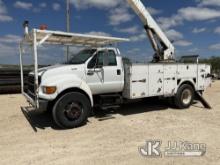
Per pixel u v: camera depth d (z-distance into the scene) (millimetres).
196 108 8664
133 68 7137
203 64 9117
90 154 4410
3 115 7520
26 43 7184
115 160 4137
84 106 6297
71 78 6188
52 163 4031
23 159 4199
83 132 5766
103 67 6852
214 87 16031
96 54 6781
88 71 6582
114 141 5098
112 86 7070
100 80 6809
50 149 4668
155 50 9641
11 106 8922
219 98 11102
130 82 7121
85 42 7832
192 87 8836
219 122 6602
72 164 3988
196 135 5449
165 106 9008
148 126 6215
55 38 7012
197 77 8922
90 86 6652
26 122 6719
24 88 7984
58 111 5953
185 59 9430
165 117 7203
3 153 4477
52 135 5551
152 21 9328
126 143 4969
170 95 8148
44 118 7152
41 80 5996
